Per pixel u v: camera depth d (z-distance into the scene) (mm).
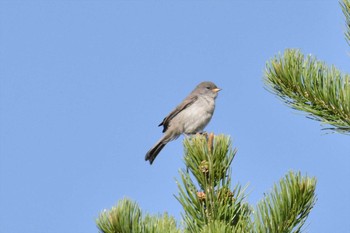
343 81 9664
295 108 9719
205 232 7520
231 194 8547
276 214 7758
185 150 8859
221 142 8773
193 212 8508
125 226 7801
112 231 7820
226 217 8406
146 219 8047
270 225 7766
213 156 8703
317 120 9602
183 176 8734
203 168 8648
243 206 8453
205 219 8406
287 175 7902
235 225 8352
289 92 9914
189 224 8445
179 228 8156
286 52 10094
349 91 9430
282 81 9914
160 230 7891
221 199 8469
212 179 8602
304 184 7730
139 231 7809
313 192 7770
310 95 9695
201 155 8734
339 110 9469
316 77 9719
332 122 9383
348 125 9398
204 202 8555
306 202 7781
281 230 7754
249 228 7852
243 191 8586
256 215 7820
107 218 7867
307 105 9742
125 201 7980
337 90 9586
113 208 7902
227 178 8688
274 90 10133
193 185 8711
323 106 9648
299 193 7715
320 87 9648
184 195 8609
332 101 9484
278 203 7789
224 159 8773
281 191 7820
